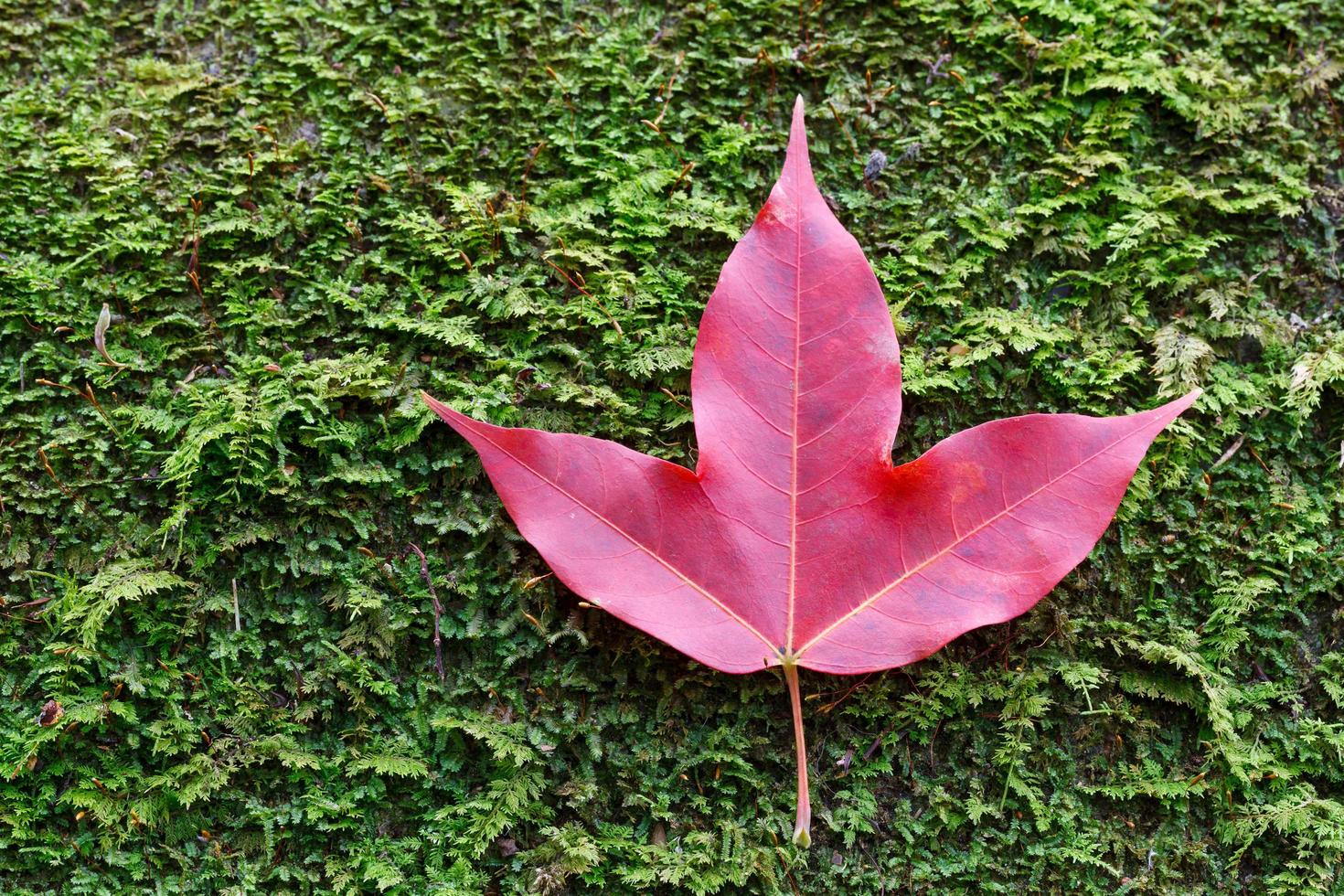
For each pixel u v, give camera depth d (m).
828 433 0.35
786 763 0.36
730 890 0.36
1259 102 0.39
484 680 0.37
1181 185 0.38
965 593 0.35
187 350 0.37
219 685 0.36
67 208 0.38
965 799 0.37
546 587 0.37
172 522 0.36
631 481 0.35
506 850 0.36
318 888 0.36
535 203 0.38
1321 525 0.37
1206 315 0.38
